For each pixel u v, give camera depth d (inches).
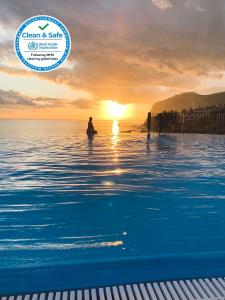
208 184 188.1
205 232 105.7
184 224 114.4
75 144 440.5
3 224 114.0
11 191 168.1
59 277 72.5
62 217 123.4
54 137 581.0
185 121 780.6
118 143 463.2
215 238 100.1
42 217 122.9
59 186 181.2
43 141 489.4
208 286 68.4
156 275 72.9
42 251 88.7
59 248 90.9
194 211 132.1
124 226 112.4
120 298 64.5
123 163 271.7
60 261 81.6
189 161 285.0
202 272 74.7
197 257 79.6
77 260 80.6
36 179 201.3
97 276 72.1
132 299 64.1
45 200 150.3
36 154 326.0
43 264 75.3
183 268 76.2
